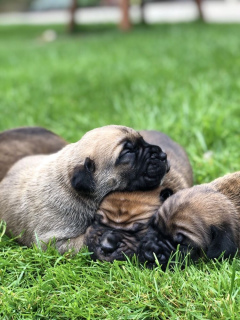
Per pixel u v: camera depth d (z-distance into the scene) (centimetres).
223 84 143
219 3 554
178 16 443
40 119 126
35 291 67
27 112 132
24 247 77
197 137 108
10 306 66
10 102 141
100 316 65
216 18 407
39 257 73
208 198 72
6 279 71
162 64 186
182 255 70
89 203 78
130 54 221
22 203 81
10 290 68
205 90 132
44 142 94
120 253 72
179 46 234
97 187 77
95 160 77
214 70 167
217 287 66
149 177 77
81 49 255
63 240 77
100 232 74
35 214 79
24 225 80
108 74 176
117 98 136
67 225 78
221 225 70
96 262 72
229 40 244
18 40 352
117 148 77
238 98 130
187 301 65
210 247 69
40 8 627
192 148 103
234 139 107
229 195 75
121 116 124
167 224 71
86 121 119
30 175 84
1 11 648
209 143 107
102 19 459
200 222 70
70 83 167
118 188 78
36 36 369
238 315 62
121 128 79
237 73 160
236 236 71
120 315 64
